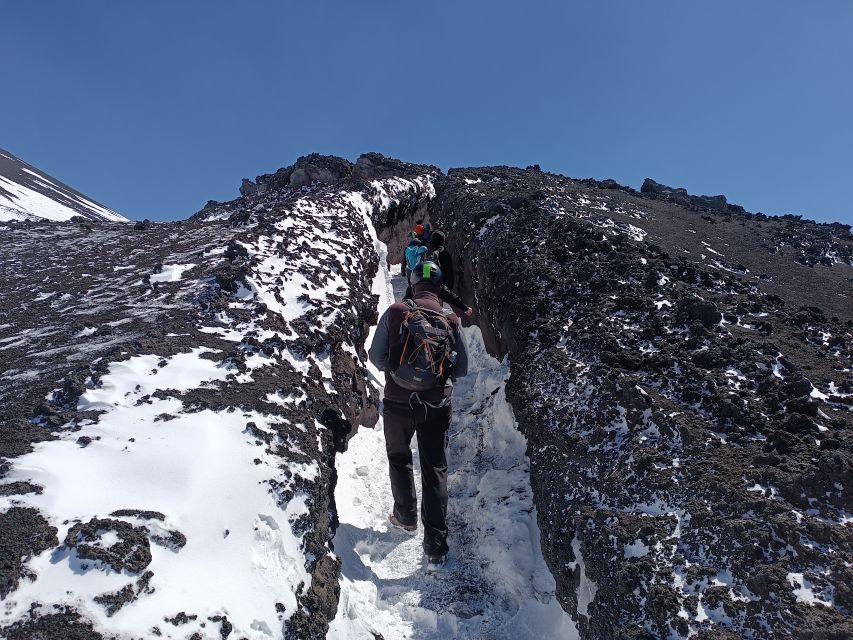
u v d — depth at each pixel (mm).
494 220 7492
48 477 2500
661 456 3158
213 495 2693
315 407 3865
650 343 4215
